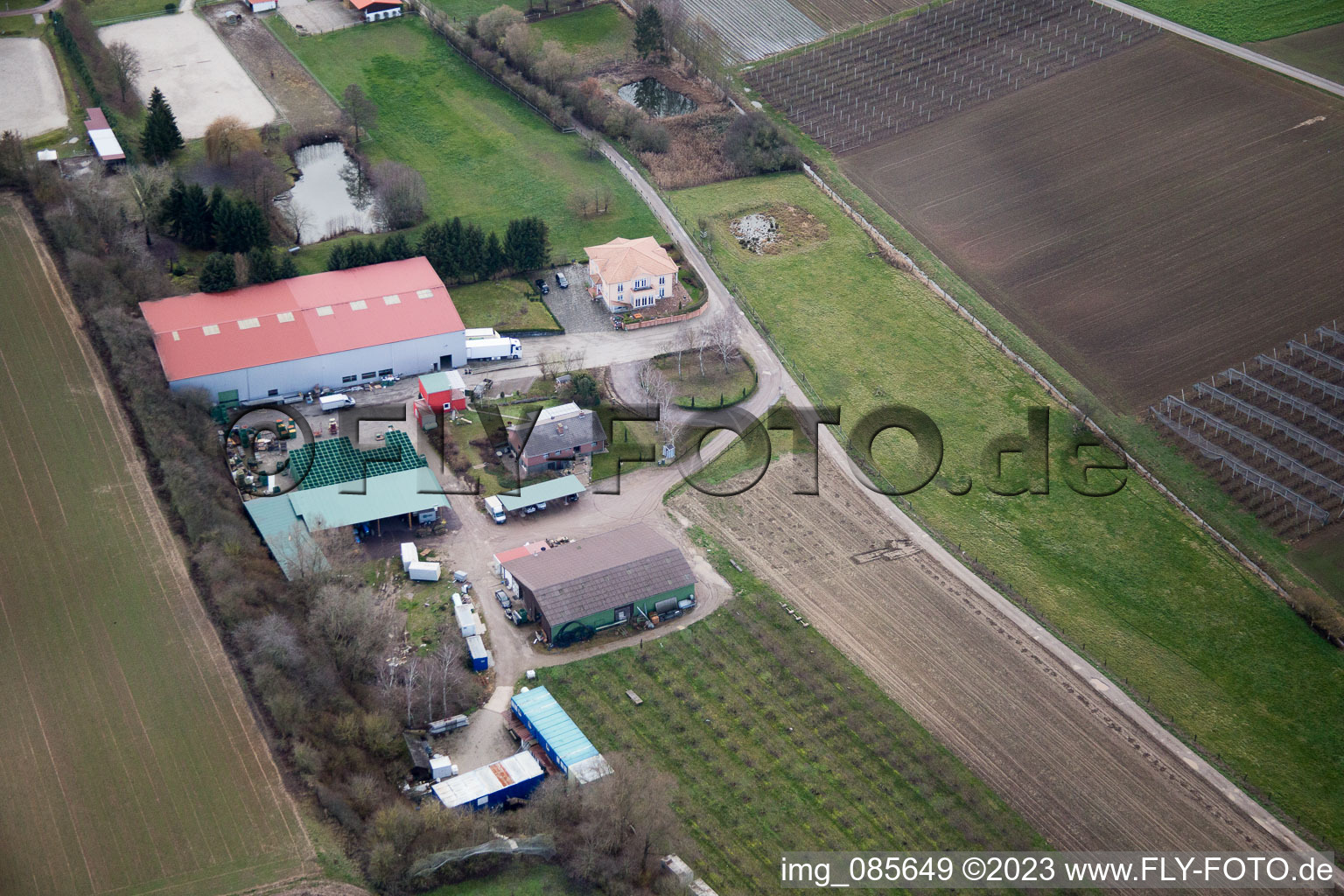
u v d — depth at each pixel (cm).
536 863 12925
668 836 13212
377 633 15062
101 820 13000
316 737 13788
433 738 14650
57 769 13462
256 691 14238
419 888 12538
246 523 16788
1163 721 15638
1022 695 15800
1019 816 14325
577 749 14225
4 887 12356
